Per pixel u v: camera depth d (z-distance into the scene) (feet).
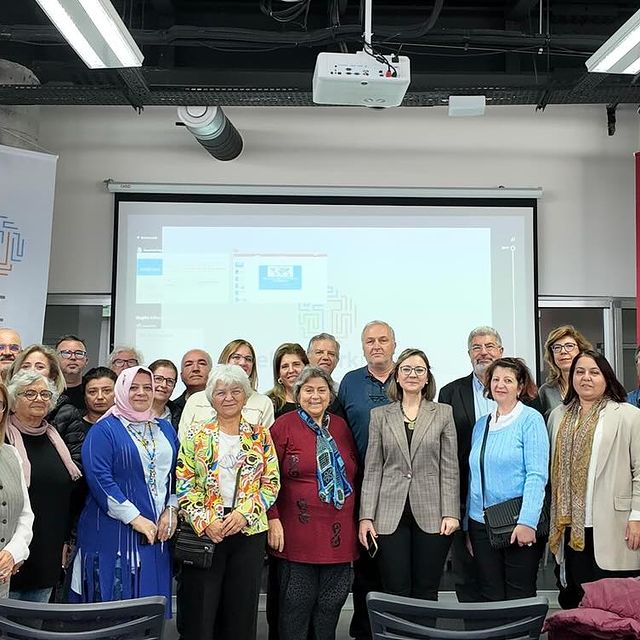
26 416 11.12
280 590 12.23
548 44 16.38
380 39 15.48
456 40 16.52
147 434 11.54
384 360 13.48
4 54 19.13
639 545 11.42
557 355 13.26
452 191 19.97
